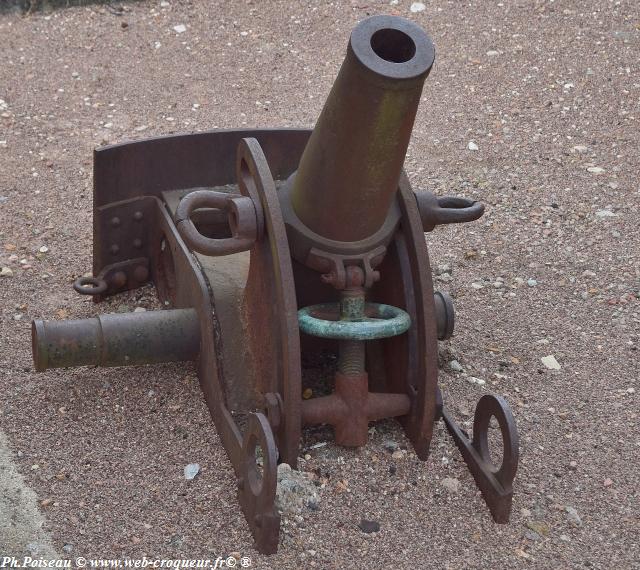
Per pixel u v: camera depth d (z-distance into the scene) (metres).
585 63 5.55
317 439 3.69
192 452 3.68
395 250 3.63
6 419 3.78
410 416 3.65
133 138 5.11
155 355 3.77
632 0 5.94
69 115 5.24
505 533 3.50
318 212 3.49
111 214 4.13
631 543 3.51
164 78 5.50
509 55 5.62
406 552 3.44
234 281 3.77
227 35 5.79
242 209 3.49
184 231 3.48
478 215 3.69
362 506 3.53
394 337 3.69
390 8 5.99
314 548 3.43
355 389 3.59
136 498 3.55
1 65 5.52
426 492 3.58
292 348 3.45
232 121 5.24
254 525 3.41
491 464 3.59
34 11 5.89
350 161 3.38
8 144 5.06
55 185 4.85
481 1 6.02
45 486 3.58
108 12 5.92
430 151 5.11
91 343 3.71
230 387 3.68
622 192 4.87
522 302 4.34
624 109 5.30
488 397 3.53
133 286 4.27
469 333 4.18
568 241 4.63
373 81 3.24
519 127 5.22
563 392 3.97
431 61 3.28
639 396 3.97
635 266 4.50
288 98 5.40
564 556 3.46
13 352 4.04
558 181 4.93
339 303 3.67
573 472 3.71
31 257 4.48
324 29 5.85
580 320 4.26
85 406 3.83
